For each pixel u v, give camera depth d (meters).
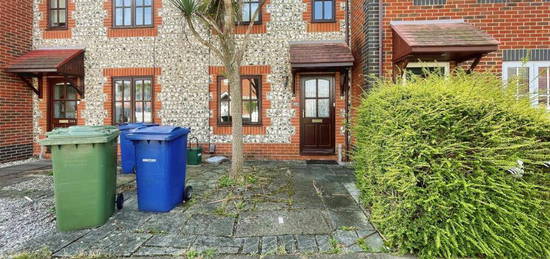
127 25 7.66
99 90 7.65
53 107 7.89
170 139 3.71
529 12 5.45
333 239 2.98
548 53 5.43
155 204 3.76
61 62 6.96
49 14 7.81
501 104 2.71
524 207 2.64
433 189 2.65
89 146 3.29
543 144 2.64
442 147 2.66
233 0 5.19
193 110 7.54
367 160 3.63
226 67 5.05
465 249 2.66
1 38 6.88
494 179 2.63
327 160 7.27
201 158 7.13
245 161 7.24
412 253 2.73
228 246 2.87
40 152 7.75
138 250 2.79
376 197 3.24
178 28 7.51
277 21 7.36
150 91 7.65
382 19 5.57
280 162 7.09
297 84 7.33
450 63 5.50
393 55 5.52
